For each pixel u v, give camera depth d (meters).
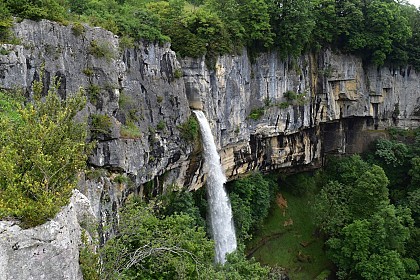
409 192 45.91
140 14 30.70
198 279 19.53
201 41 34.12
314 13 46.44
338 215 41.22
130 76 26.62
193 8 48.00
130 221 19.02
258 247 42.56
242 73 39.19
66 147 12.20
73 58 21.78
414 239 39.31
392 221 36.91
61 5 24.72
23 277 10.30
